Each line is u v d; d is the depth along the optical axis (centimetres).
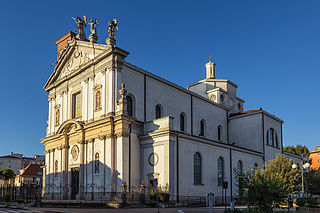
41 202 3525
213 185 3644
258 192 1908
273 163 3675
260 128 4831
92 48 3778
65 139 3938
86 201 3253
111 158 3259
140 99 3594
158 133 3189
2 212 2455
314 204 2639
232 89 5762
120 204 2900
